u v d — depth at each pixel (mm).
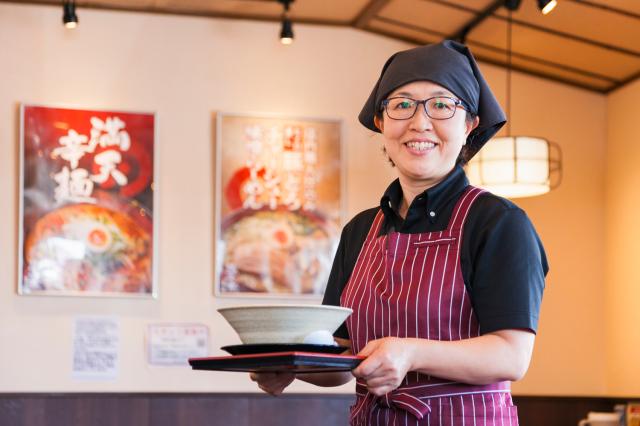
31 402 5012
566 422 5555
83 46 5281
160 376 5141
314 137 5391
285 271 5281
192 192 5277
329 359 1605
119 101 5277
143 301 5184
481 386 1800
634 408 5141
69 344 5090
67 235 5137
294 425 5160
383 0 4953
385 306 1871
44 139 5160
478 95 1946
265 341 1714
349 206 5387
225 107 5363
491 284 1782
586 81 5672
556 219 5699
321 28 5488
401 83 1883
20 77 5199
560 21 4816
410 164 1891
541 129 5711
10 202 5129
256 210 5297
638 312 5344
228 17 5410
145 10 5352
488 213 1841
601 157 5766
